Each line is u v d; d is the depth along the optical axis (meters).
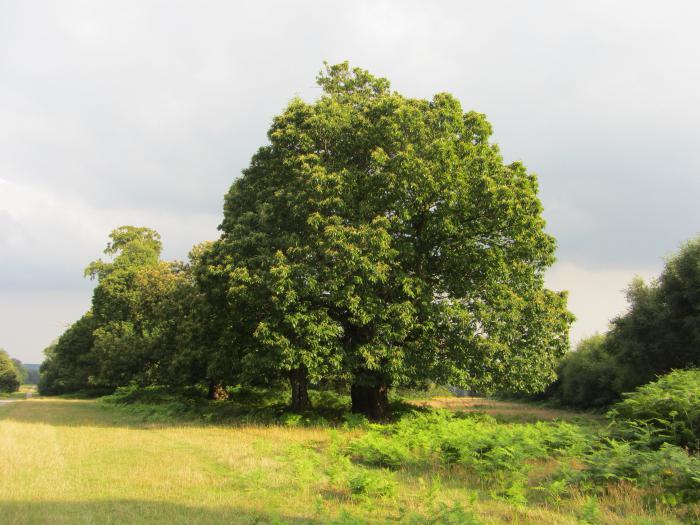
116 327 49.34
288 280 17.69
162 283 42.16
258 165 22.81
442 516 6.83
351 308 17.67
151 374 40.06
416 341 19.94
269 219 20.30
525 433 11.75
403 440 12.82
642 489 8.49
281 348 18.00
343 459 10.70
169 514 7.21
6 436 15.16
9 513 7.07
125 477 9.81
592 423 17.30
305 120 20.58
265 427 18.80
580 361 44.81
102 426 19.67
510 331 19.27
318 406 26.52
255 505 7.82
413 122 19.42
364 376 20.09
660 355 29.23
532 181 21.28
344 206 18.52
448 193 18.69
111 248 59.59
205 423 20.81
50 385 84.25
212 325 25.02
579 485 8.91
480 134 20.88
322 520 7.05
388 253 18.02
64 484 9.09
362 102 22.14
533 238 20.28
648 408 11.52
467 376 19.20
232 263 19.72
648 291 31.27
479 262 19.67
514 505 7.91
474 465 10.27
